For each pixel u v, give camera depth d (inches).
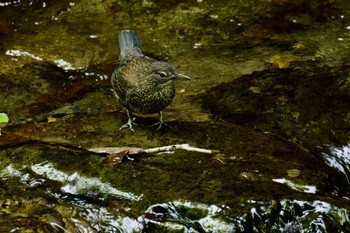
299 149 422.0
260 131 445.1
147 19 655.1
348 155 426.9
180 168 391.5
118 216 369.4
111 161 400.2
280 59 569.9
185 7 671.8
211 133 438.6
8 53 591.8
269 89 508.7
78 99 511.8
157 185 376.8
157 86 433.4
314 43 598.5
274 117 465.7
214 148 416.2
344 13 652.7
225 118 466.0
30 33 629.3
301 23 638.5
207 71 554.6
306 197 362.3
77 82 545.0
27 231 356.5
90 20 654.5
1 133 447.2
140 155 406.6
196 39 620.4
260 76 536.7
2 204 385.7
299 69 546.3
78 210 379.6
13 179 402.6
